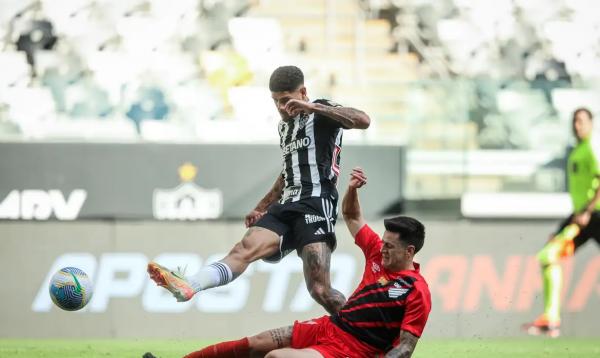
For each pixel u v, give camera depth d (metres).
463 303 33.81
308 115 18.66
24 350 26.38
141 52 42.16
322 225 18.48
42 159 34.12
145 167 34.47
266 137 41.12
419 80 42.78
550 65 44.78
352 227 17.17
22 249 31.97
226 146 34.84
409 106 40.19
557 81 40.81
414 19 45.56
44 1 41.91
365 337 16.12
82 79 41.19
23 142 34.03
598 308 34.41
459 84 40.28
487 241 34.19
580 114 35.06
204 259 32.78
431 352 27.83
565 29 45.16
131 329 32.09
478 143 39.84
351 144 35.28
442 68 44.88
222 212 34.72
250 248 18.19
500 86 40.34
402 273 16.08
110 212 34.28
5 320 31.67
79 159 34.25
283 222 18.59
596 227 34.50
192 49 42.78
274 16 45.03
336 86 44.06
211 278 17.41
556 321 34.03
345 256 33.34
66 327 31.84
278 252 18.53
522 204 38.94
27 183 34.00
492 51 44.97
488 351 28.27
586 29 45.19
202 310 32.34
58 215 34.06
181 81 41.84
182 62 42.28
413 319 15.64
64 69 41.38
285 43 44.44
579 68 44.75
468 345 30.33
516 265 34.19
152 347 28.03
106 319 32.03
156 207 34.50
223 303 32.44
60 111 40.47
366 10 45.72
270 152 35.00
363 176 17.05
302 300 32.81
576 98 40.84
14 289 31.80
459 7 45.53
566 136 40.19
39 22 41.78
